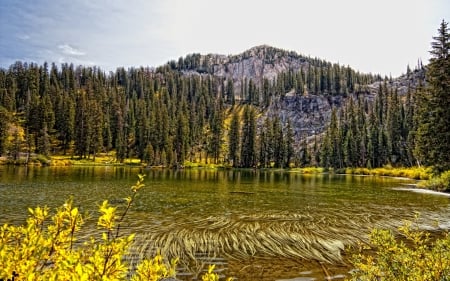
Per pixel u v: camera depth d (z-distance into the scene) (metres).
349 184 49.59
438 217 21.17
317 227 17.75
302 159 126.56
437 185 39.53
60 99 120.00
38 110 107.44
